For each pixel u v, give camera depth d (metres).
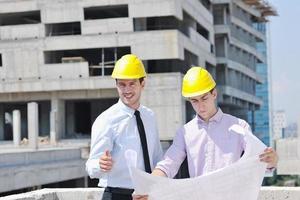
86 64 44.72
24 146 31.39
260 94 119.88
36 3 46.28
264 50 118.38
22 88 45.66
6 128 55.69
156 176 3.67
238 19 66.00
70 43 45.16
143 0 44.66
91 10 47.22
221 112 3.94
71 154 28.28
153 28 49.22
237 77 65.31
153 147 4.24
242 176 3.73
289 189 6.05
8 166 21.61
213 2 60.44
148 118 4.22
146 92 43.97
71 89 44.97
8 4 46.94
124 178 4.13
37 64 45.59
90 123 55.44
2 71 46.16
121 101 4.16
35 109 29.22
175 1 44.50
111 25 44.91
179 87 43.41
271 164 3.75
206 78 3.83
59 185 30.47
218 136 3.89
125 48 47.34
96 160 4.02
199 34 52.38
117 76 4.05
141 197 3.71
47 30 46.31
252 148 3.67
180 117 43.22
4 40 46.19
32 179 23.02
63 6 45.72
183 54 45.69
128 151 4.10
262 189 6.12
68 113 51.97
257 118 120.00
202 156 3.91
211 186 3.72
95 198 6.38
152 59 44.25
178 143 4.00
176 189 3.72
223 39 60.81
